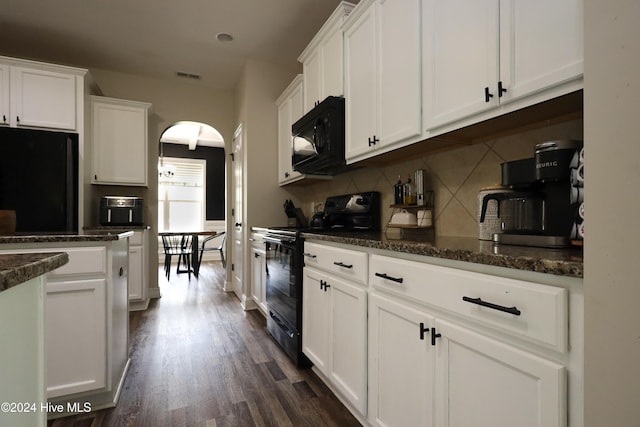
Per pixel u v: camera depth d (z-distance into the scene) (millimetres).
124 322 1976
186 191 7461
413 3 1473
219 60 3549
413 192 1936
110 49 3311
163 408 1630
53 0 2568
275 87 3602
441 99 1333
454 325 981
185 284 4734
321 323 1814
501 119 1231
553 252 897
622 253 571
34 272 620
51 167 2670
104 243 1607
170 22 2867
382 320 1312
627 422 562
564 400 698
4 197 2547
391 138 1619
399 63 1563
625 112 567
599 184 604
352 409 1583
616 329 578
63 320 1536
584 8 631
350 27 1999
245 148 3533
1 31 2979
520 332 785
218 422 1523
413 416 1136
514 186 1190
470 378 925
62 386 1531
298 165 2643
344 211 2516
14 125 2693
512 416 805
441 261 1041
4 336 561
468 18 1206
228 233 4309
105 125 3354
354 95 1957
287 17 2803
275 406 1652
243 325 2896
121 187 3711
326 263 1775
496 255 838
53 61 3500
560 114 1174
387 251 1299
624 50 570
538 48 977
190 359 2191
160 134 3988
